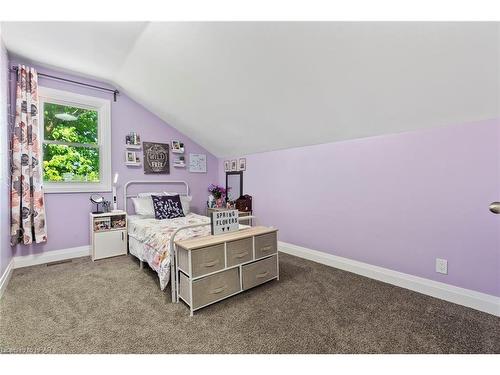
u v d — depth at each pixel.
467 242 1.78
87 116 3.16
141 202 3.26
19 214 2.53
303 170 2.98
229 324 1.57
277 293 2.01
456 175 1.81
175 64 2.39
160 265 2.01
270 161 3.43
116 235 3.00
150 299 1.90
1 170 2.12
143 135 3.57
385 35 1.42
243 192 3.91
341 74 1.80
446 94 1.63
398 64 1.56
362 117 2.13
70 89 2.95
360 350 1.33
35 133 2.61
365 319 1.62
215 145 3.97
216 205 4.01
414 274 2.06
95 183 3.21
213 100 2.78
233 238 1.93
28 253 2.68
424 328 1.52
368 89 1.83
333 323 1.58
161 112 3.54
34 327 1.53
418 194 2.02
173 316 1.66
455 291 1.84
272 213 3.43
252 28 1.70
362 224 2.42
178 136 3.96
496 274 1.67
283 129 2.79
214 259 1.81
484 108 1.60
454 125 1.81
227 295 1.88
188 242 1.81
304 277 2.35
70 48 2.36
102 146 3.22
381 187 2.26
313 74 1.89
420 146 2.00
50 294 1.98
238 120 2.99
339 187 2.61
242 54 1.96
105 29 2.04
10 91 2.51
